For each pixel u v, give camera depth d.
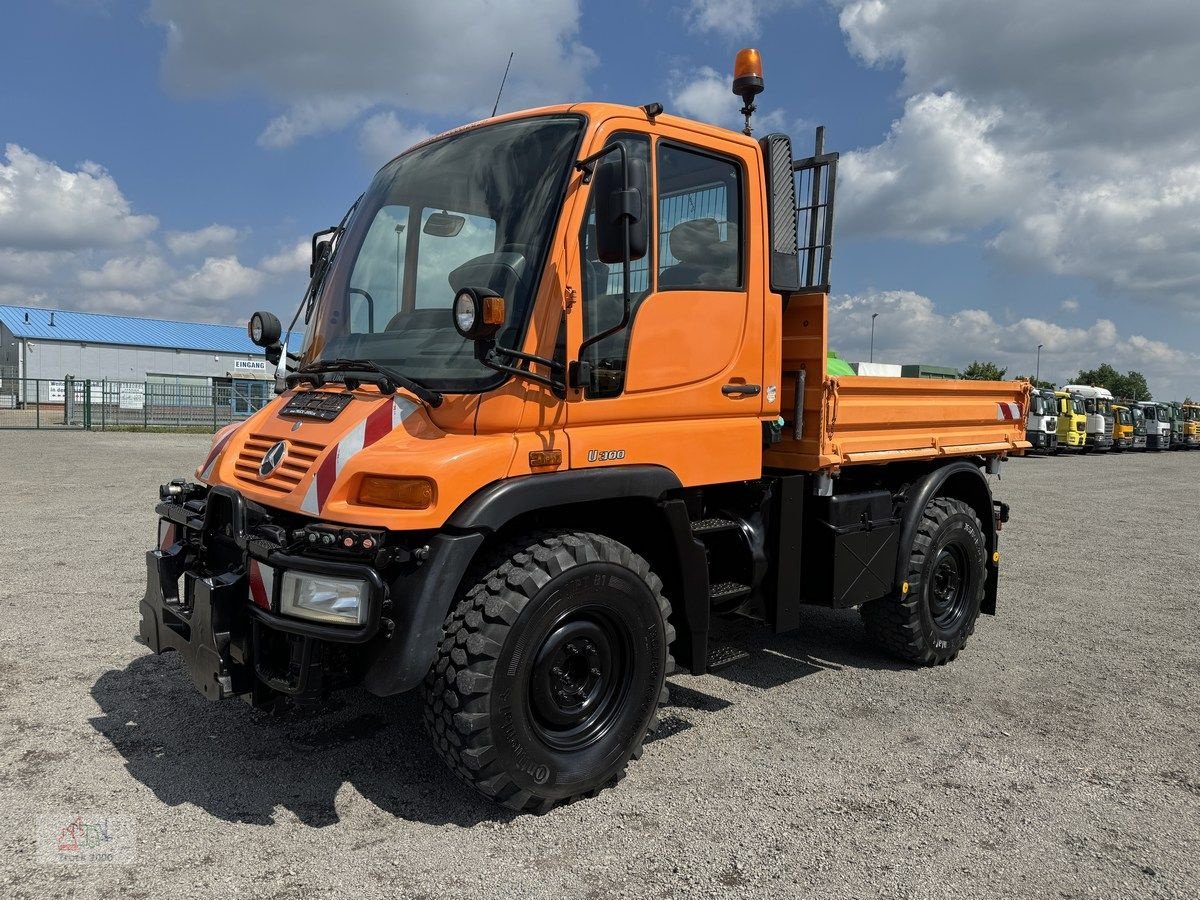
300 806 3.31
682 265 3.85
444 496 2.96
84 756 3.69
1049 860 3.06
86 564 7.26
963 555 5.52
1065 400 32.62
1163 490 17.55
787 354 4.62
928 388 5.35
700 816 3.32
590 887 2.82
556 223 3.34
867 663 5.39
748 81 4.43
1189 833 3.29
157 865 2.88
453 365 3.31
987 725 4.36
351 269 4.02
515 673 3.09
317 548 2.97
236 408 29.95
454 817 3.26
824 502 4.68
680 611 3.80
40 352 54.47
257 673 3.16
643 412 3.66
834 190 4.64
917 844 3.15
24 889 2.72
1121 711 4.59
